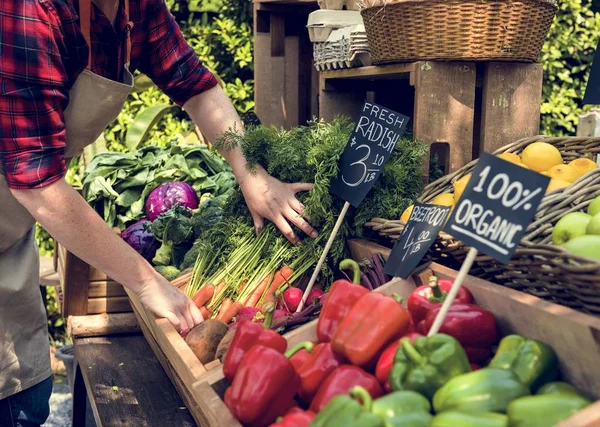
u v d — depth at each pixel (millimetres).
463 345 1410
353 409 1126
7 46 1630
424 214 1792
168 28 2219
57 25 1711
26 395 2201
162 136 5336
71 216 1753
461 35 2129
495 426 1093
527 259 1478
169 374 2184
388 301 1408
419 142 2232
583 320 1230
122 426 1950
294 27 3602
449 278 1644
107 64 1920
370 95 3305
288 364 1347
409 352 1267
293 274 2256
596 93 2186
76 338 2754
